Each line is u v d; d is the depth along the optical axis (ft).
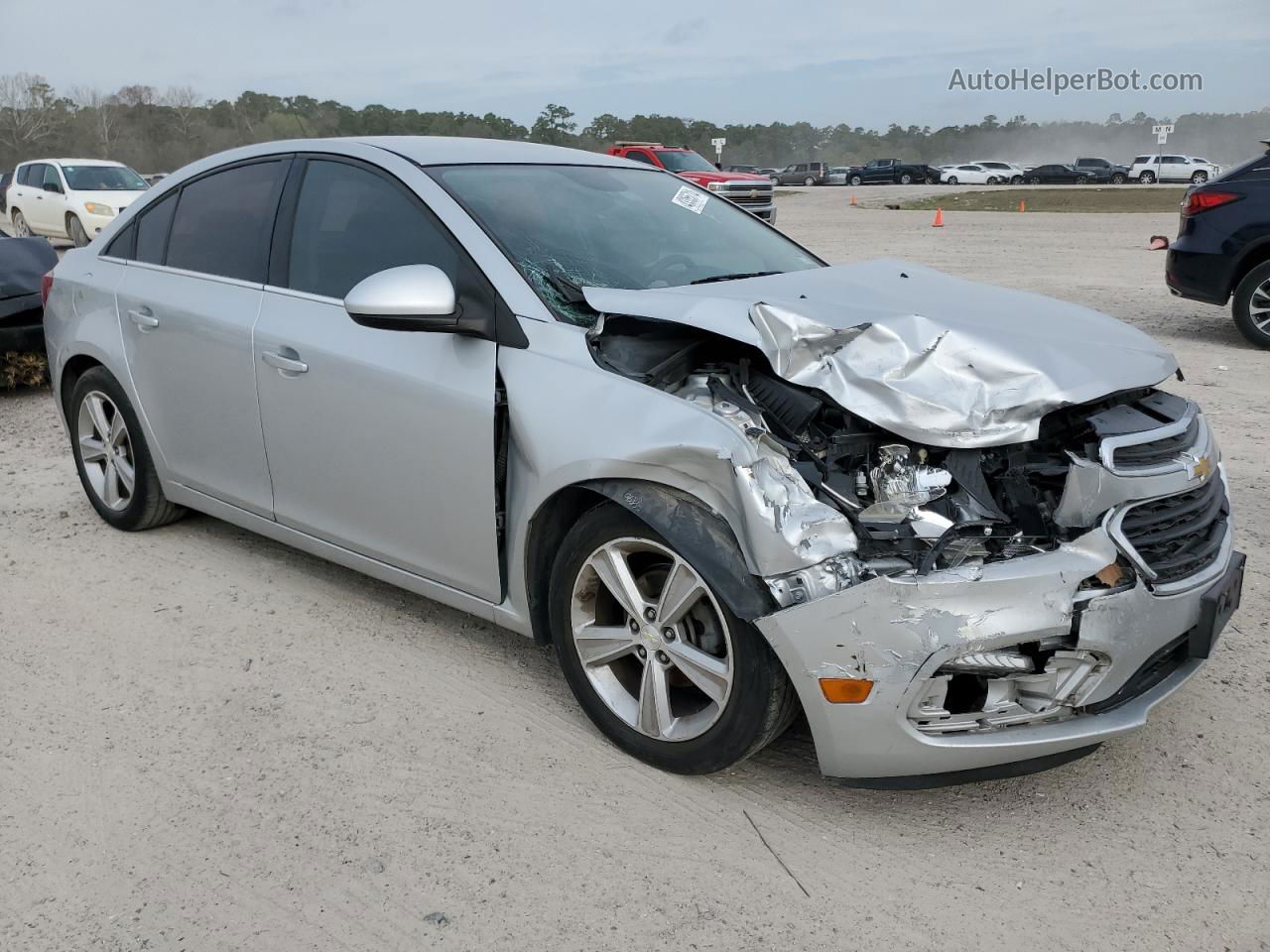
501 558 10.55
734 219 13.61
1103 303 36.37
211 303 13.15
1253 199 27.68
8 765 9.94
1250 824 8.98
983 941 7.67
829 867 8.48
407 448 10.96
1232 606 9.57
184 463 14.21
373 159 12.01
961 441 8.43
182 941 7.72
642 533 9.19
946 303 10.27
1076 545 8.39
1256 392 23.36
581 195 12.31
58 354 15.84
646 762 9.80
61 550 15.25
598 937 7.73
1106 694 8.64
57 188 62.39
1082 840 8.81
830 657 8.20
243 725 10.59
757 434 8.57
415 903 8.09
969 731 8.44
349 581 14.05
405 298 9.78
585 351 9.75
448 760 9.96
